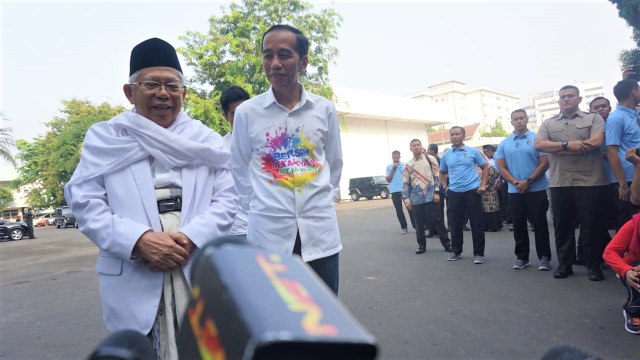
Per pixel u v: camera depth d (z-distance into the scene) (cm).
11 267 991
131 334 76
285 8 1772
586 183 463
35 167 3841
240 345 39
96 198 192
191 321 51
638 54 1403
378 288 507
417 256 679
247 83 1720
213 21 1792
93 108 3850
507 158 542
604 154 479
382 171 3366
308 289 46
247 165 260
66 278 769
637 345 316
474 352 317
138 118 198
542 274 511
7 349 403
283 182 237
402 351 327
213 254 53
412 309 422
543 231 527
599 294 427
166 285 187
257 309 40
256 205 241
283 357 36
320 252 238
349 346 37
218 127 1734
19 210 4769
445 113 3841
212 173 213
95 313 510
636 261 334
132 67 204
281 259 52
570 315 377
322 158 248
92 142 197
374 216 1484
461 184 605
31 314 528
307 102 244
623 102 460
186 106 1708
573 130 470
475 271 548
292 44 232
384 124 3441
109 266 189
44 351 395
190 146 201
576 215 488
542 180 521
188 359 50
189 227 190
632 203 426
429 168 695
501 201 962
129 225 184
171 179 200
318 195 240
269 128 241
